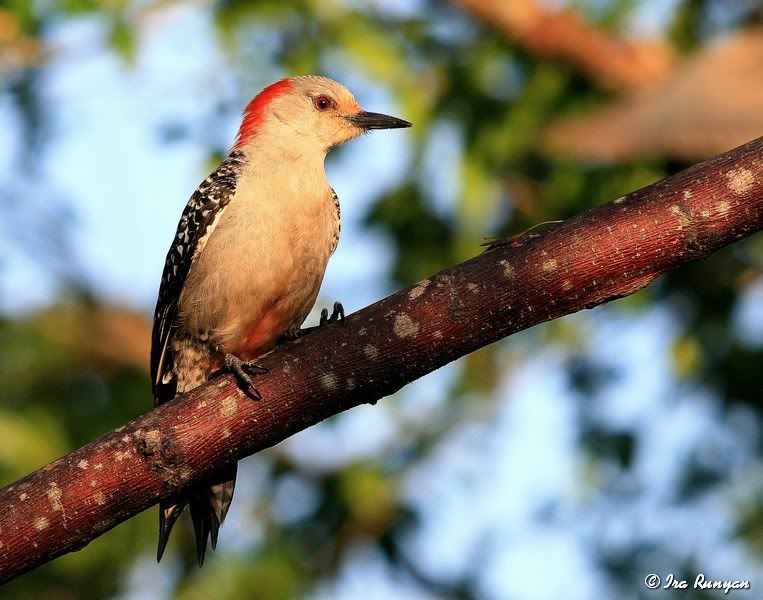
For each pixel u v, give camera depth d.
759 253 14.22
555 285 7.51
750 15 14.07
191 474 7.79
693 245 7.40
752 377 14.14
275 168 10.11
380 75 14.36
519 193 14.51
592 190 14.04
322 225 10.03
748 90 11.10
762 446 14.30
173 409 7.83
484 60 14.50
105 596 14.58
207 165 14.45
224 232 9.83
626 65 13.78
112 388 15.67
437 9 14.98
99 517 7.65
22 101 14.84
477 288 7.58
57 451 14.74
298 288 9.99
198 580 14.59
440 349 7.65
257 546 14.89
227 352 10.24
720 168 7.38
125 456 7.67
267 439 7.89
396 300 7.73
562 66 14.05
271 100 11.02
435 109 14.49
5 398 15.30
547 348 15.80
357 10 14.63
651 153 11.29
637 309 14.55
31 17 14.34
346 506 15.24
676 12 14.27
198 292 10.01
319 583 14.98
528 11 13.97
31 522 7.54
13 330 15.77
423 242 14.93
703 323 14.37
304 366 7.78
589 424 15.05
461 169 14.20
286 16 14.58
